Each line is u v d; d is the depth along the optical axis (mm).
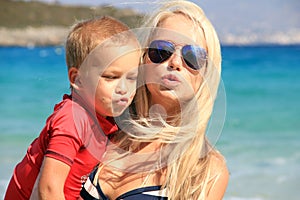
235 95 19297
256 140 11375
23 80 22766
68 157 2404
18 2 52281
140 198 2576
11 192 2645
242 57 40188
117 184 2621
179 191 2590
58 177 2379
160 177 2607
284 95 18875
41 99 16438
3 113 14688
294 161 9508
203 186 2613
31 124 12992
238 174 8742
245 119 14039
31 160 2570
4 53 42969
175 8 2652
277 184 8203
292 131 12406
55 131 2436
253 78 24438
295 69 28391
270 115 14680
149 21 2641
